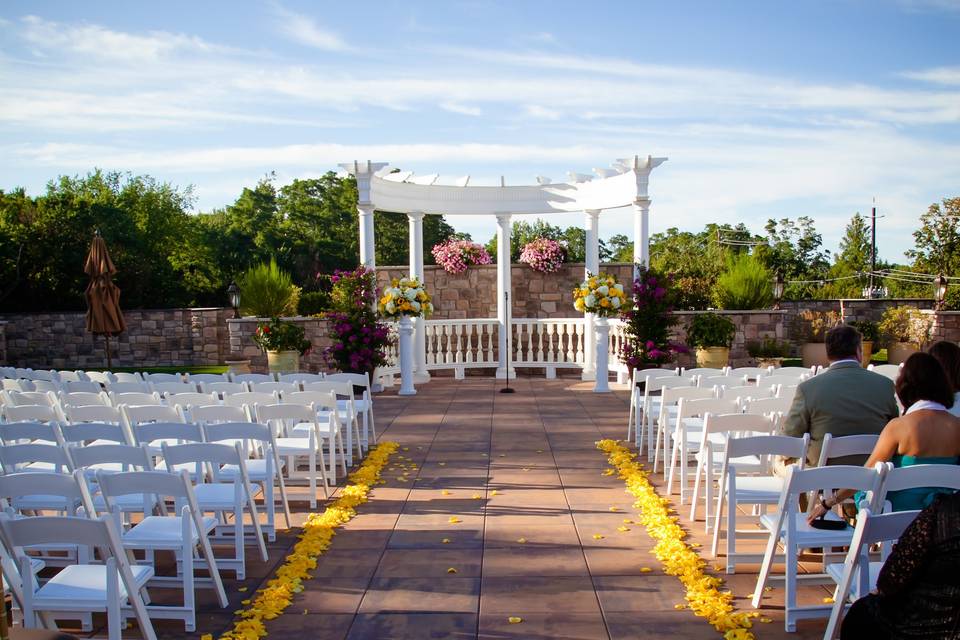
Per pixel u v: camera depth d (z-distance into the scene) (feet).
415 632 13.12
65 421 22.20
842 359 15.96
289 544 18.01
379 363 42.34
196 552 16.79
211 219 147.13
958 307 76.84
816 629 13.11
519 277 54.44
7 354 67.51
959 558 8.21
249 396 22.24
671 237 142.41
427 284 54.70
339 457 27.17
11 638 8.92
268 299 54.49
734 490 15.52
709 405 20.36
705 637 12.83
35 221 79.00
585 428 31.91
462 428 32.19
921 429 12.48
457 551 17.15
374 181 43.14
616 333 46.55
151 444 21.72
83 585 11.85
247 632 12.87
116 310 55.36
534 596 14.60
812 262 137.18
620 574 15.66
